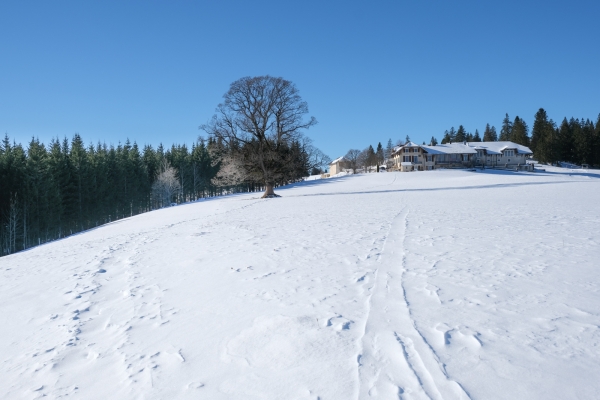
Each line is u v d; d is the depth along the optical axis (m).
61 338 6.16
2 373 5.20
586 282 6.62
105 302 7.87
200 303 7.09
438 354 4.36
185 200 87.81
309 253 10.39
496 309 5.61
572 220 14.03
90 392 4.43
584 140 108.00
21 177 46.41
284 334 5.23
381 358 4.38
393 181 67.81
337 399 3.69
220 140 40.47
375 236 12.44
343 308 6.05
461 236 11.62
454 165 103.00
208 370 4.59
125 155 75.75
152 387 4.34
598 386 3.62
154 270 10.15
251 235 14.35
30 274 11.74
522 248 9.56
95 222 61.38
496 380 3.80
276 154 40.44
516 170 92.00
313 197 37.34
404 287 6.89
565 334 4.69
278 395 3.90
